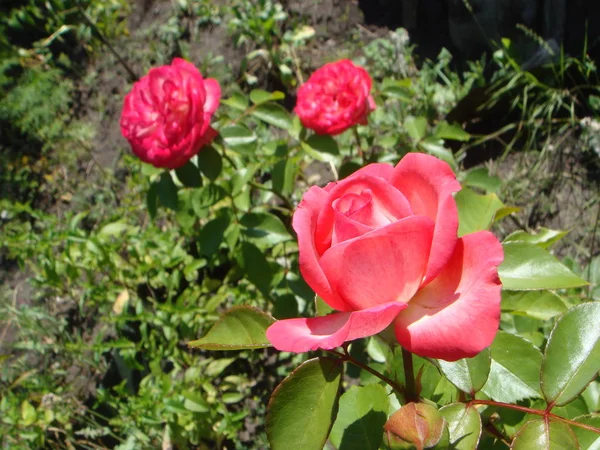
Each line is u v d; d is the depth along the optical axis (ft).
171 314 2.50
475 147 3.00
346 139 2.82
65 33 3.92
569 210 2.73
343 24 3.57
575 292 2.22
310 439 1.06
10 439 2.51
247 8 3.51
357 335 0.95
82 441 2.49
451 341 0.95
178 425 2.35
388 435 0.99
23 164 3.50
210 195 2.19
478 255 0.98
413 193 1.06
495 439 1.39
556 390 1.10
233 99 2.32
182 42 3.69
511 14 2.92
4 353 2.95
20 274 3.17
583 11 2.84
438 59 3.29
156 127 1.89
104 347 2.47
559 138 2.87
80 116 3.65
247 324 1.14
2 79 3.69
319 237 1.03
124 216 3.05
